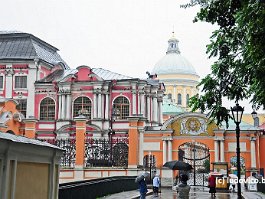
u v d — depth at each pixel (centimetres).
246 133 4569
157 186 2841
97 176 3083
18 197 803
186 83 9394
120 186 2748
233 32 1291
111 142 3228
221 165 3584
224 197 2795
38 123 5256
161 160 4597
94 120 5125
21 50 5634
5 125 3238
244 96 1359
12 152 771
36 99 5356
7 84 5428
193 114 4603
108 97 5222
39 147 879
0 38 5822
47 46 6128
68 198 1509
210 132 4575
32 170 870
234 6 1253
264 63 1086
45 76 5644
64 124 5166
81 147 3127
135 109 5166
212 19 1339
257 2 1009
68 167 3086
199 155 5741
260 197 2544
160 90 5728
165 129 4628
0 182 738
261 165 4528
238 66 1322
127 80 5197
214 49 1355
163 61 9669
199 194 3022
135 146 3167
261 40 1040
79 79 5275
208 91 1380
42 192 924
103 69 5712
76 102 5250
